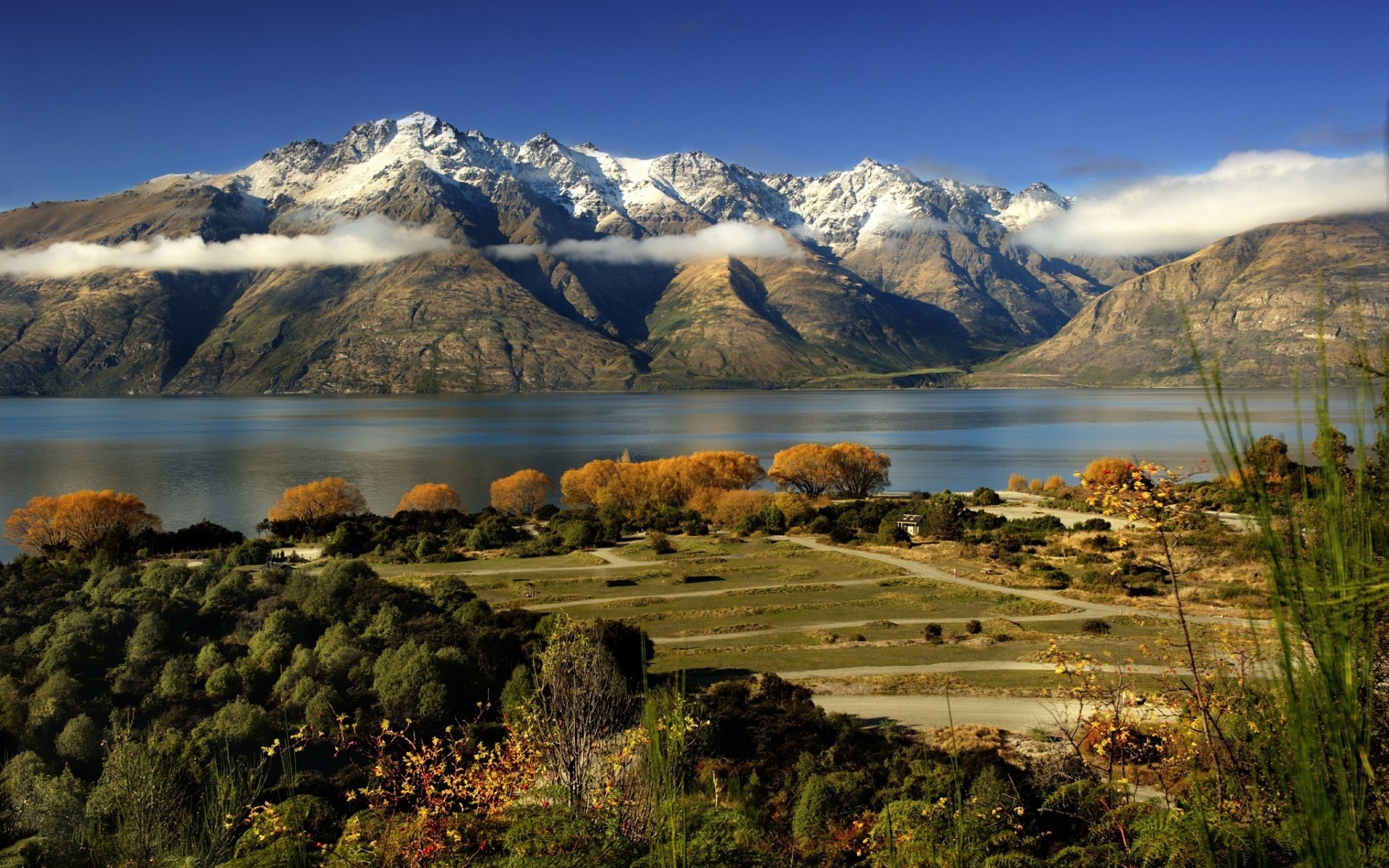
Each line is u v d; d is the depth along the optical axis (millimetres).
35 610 48094
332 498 106938
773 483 155000
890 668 47031
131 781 16109
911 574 71125
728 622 57688
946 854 14070
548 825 11625
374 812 12859
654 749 8656
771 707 38562
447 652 40531
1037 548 80438
